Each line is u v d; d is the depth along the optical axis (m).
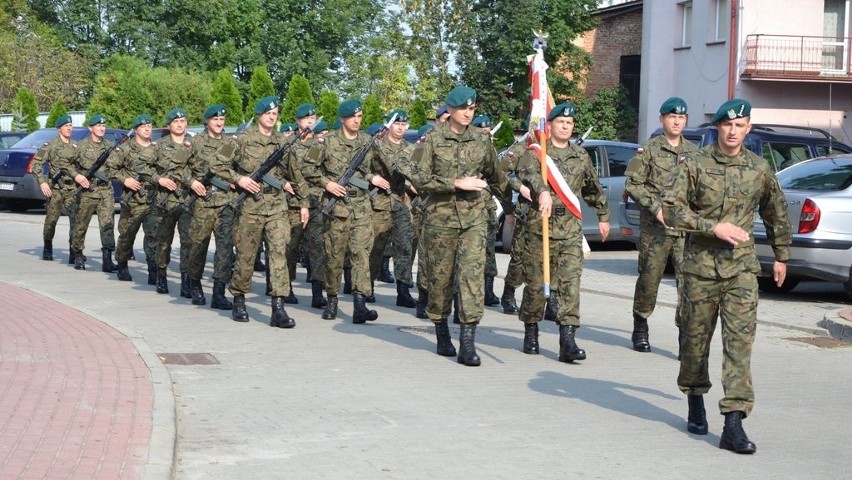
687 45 34.00
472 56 44.75
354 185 11.54
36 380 8.01
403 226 12.95
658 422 7.62
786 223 7.06
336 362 9.52
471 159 9.42
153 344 10.23
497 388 8.59
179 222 13.38
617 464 6.58
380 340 10.63
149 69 46.47
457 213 9.45
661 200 6.93
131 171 14.70
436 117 14.43
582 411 7.90
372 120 41.16
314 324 11.58
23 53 54.59
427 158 9.37
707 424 7.35
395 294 14.23
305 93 42.72
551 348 10.39
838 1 30.94
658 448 6.96
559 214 9.73
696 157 6.91
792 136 18.09
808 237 13.38
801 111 31.17
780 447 7.03
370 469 6.43
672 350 10.40
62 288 14.09
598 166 19.38
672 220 6.84
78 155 16.06
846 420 7.79
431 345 10.42
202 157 12.61
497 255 19.33
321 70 59.53
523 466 6.52
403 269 13.03
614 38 43.91
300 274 16.19
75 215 16.06
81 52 60.19
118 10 60.66
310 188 12.73
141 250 18.83
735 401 6.83
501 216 19.31
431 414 7.74
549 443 7.03
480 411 7.85
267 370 9.16
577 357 9.63
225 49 59.38
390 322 11.80
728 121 6.82
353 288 11.62
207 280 15.39
